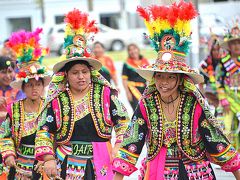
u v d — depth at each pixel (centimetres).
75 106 1051
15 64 1409
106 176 1032
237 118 1783
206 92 1845
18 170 1195
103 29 7000
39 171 1135
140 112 938
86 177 1026
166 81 920
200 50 3031
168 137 930
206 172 938
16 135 1195
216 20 5294
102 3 8675
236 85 1777
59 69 1064
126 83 2400
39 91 1195
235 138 1778
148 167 942
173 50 930
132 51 2406
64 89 1066
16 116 1198
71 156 1041
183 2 937
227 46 1797
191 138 927
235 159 929
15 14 8925
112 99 1066
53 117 1050
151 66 927
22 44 1193
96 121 1046
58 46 6328
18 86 1230
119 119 1060
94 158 1035
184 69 918
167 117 932
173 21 923
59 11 8550
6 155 1177
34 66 1196
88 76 1057
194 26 2602
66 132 1042
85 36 1071
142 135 938
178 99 936
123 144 946
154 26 938
